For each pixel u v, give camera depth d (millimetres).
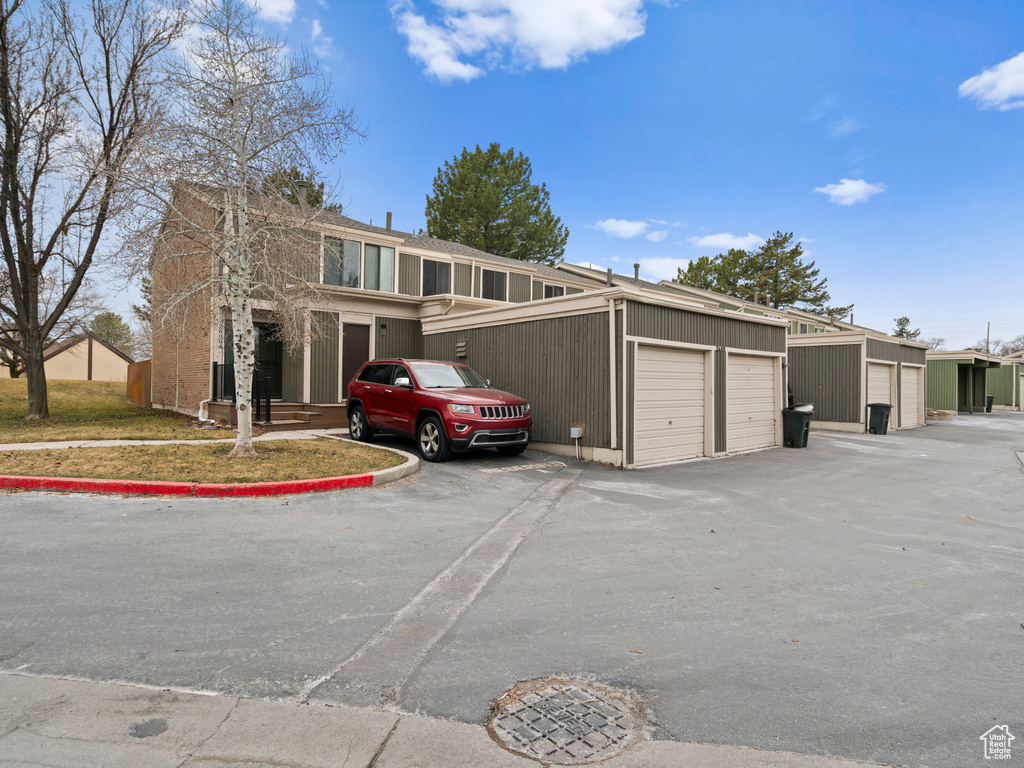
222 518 6191
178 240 9508
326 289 15578
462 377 11625
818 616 4039
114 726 2607
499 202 35000
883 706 2906
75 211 15461
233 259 9227
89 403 20516
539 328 12344
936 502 8031
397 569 4801
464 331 14531
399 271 21750
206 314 14805
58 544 5188
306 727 2643
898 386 21125
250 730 2605
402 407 11008
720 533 6188
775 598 4363
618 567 5004
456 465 10125
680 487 8820
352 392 12414
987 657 3459
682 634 3717
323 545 5375
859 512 7340
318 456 9398
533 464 10484
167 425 13930
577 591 4430
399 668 3203
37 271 15609
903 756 2502
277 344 16516
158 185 8844
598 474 9836
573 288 30266
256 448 10039
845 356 19328
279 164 9453
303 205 9977
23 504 6551
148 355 41469
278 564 4824
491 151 36000
